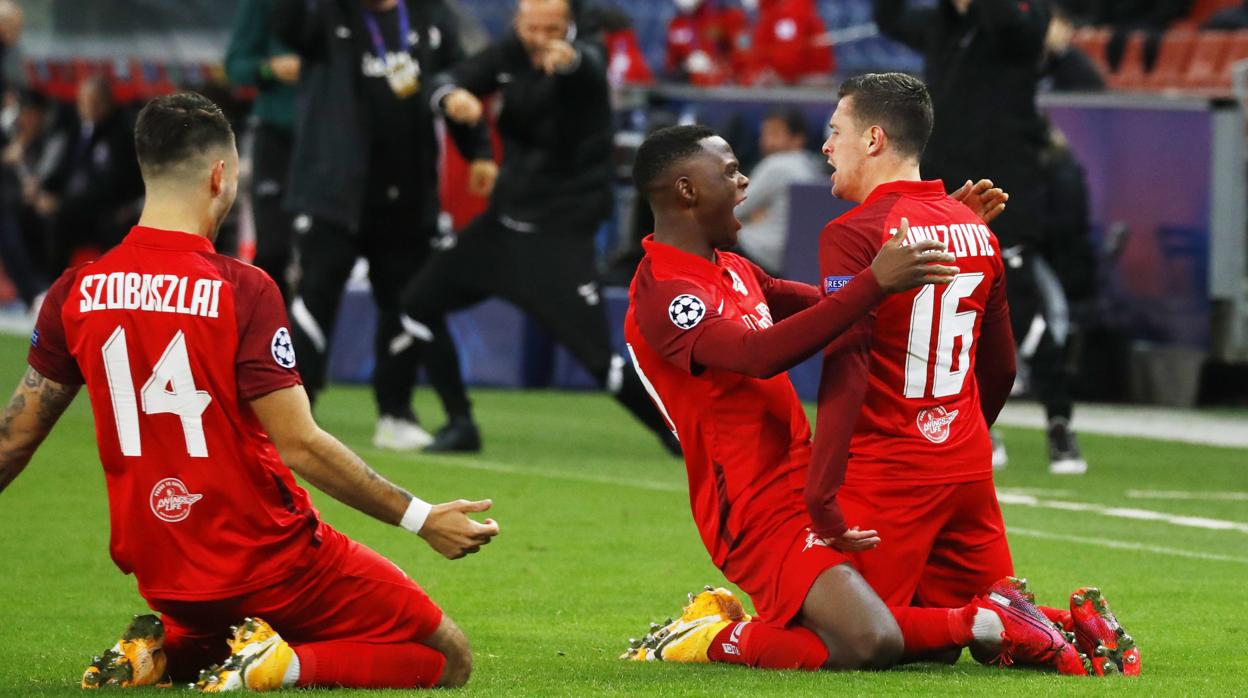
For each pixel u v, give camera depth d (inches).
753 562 588.1
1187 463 1243.2
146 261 517.7
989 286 602.2
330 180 1167.6
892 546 593.0
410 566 817.5
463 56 1223.5
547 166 1175.0
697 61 2079.2
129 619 685.9
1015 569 826.8
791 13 2009.1
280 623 534.9
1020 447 1326.3
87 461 1130.0
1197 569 832.3
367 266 1235.9
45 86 2672.2
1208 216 1556.3
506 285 1184.8
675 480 1110.4
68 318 520.1
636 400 1201.4
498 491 1044.5
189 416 514.3
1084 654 585.3
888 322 587.5
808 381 1549.0
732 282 591.5
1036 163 1128.8
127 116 2003.0
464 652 551.5
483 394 1635.1
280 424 517.0
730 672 572.7
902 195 591.5
